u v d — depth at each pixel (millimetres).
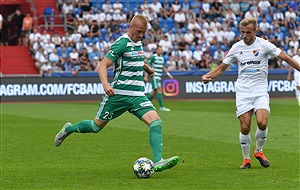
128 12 108500
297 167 32219
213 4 111562
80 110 74312
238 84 32312
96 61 99750
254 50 31688
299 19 114875
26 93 91250
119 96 29906
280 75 98312
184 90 96188
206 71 98562
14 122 58938
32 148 40750
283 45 111062
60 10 109250
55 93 92375
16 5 110750
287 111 70125
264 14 113375
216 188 26625
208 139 44625
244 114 31875
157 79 72750
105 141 44031
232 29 111062
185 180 28625
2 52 101625
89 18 104438
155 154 29125
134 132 49688
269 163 32250
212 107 78250
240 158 35656
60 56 99312
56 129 52562
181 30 107938
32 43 101250
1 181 28906
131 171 31531
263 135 31734
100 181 28641
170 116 64688
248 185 27250
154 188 26719
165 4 110938
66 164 34031
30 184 28094
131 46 29594
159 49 72875
